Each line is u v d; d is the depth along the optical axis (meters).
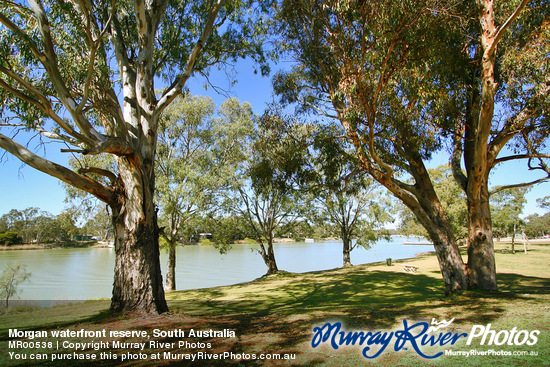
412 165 11.01
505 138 9.80
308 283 20.11
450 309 7.61
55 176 7.29
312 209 27.83
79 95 8.52
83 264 39.53
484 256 9.73
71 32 7.40
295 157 11.10
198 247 82.44
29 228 78.56
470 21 9.60
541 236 88.62
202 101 25.11
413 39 7.99
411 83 8.36
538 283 14.03
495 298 8.51
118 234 8.56
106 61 8.49
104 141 7.10
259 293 17.02
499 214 31.98
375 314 7.80
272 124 11.36
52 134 7.45
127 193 8.45
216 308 11.88
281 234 29.83
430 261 30.28
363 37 7.88
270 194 26.09
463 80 10.02
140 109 9.20
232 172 25.30
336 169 11.28
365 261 45.12
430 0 7.51
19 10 7.31
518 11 7.39
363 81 8.18
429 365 4.39
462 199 27.42
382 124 9.41
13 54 7.07
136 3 8.69
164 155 24.08
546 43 8.24
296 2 9.84
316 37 9.66
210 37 11.33
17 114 7.46
